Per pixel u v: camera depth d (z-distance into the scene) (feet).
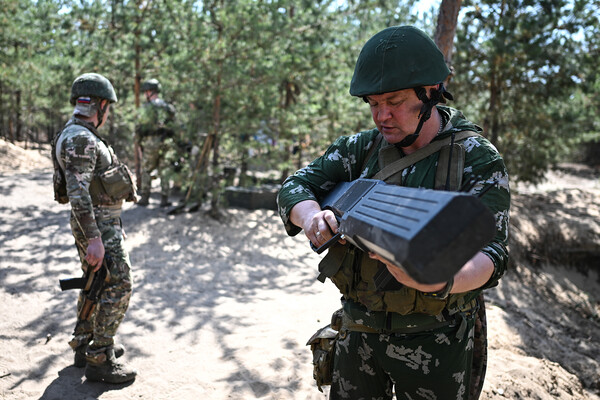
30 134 65.16
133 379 10.65
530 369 13.37
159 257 19.51
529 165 36.55
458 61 33.53
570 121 34.76
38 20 29.96
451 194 3.19
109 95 9.95
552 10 30.99
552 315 25.88
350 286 5.53
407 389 5.62
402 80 4.81
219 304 15.43
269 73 24.07
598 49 32.81
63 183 9.98
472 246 3.14
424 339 5.39
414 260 3.07
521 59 31.60
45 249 18.84
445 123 5.41
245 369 11.30
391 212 3.64
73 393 10.05
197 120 24.53
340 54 29.14
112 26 30.17
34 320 13.15
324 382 6.55
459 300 5.29
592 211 38.19
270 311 15.07
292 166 29.43
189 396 10.19
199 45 23.34
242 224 25.11
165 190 26.53
